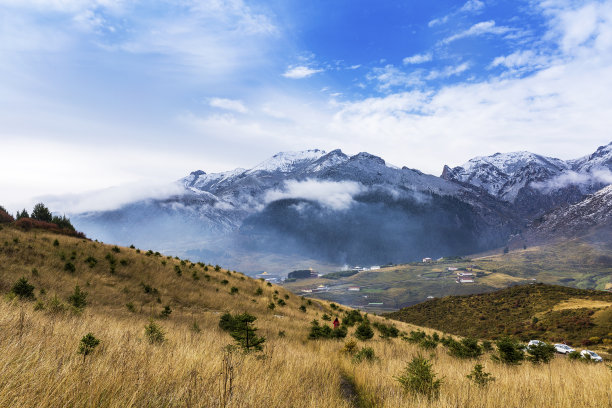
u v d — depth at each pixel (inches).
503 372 371.9
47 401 100.6
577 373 390.0
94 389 113.3
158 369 161.8
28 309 382.0
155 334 371.2
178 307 1037.2
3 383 102.3
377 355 522.0
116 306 867.4
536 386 254.2
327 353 544.7
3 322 214.1
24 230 1299.2
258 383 170.6
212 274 1560.0
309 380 235.0
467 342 623.8
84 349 185.6
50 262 1045.8
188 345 277.9
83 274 1056.8
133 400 113.8
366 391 247.1
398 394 220.7
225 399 131.5
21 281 649.0
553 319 2303.2
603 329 1884.8
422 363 268.1
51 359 138.3
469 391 213.9
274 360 282.2
